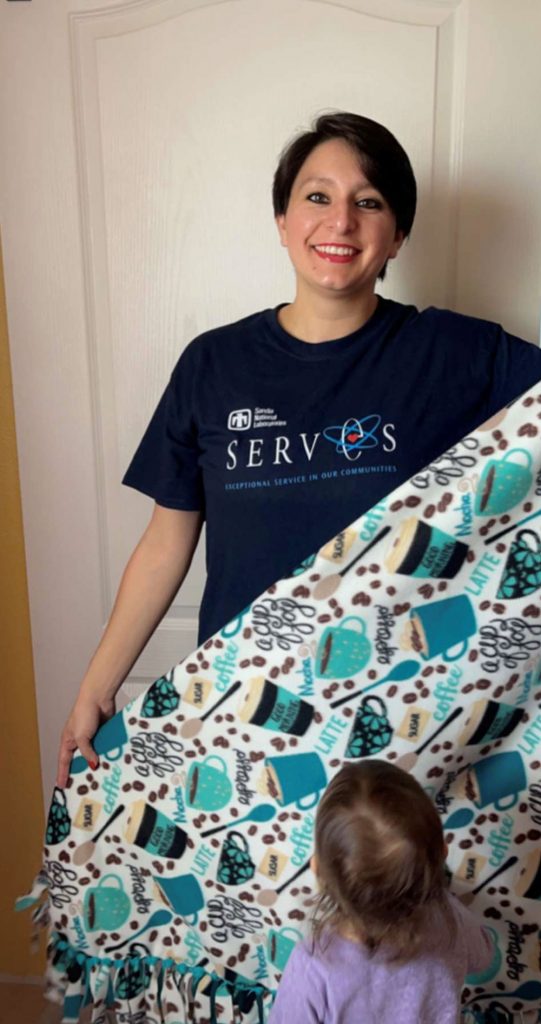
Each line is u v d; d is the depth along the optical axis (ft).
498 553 3.54
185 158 4.53
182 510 4.19
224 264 4.66
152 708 3.86
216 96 4.43
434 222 4.52
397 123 4.41
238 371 3.96
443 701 3.67
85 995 4.20
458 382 3.81
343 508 3.77
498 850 3.83
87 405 4.87
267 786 3.81
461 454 3.48
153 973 4.11
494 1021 4.00
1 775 5.49
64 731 4.15
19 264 4.70
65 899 4.14
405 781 3.18
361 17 4.28
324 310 3.82
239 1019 4.03
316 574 3.59
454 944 3.35
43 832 5.56
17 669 5.32
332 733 3.72
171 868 4.00
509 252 4.51
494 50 4.25
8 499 5.07
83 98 4.49
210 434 3.98
